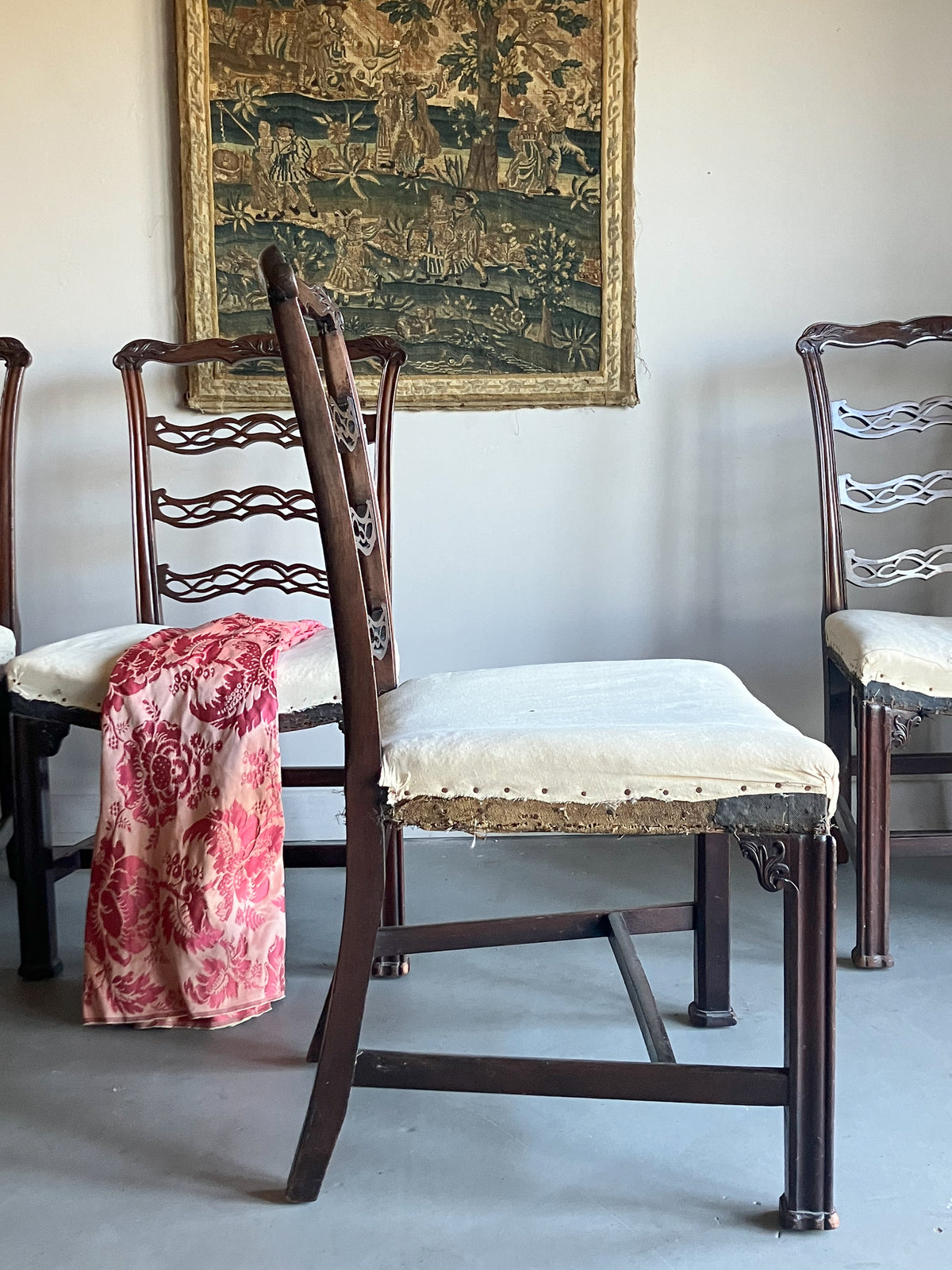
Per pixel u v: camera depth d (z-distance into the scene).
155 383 2.15
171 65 2.07
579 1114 1.36
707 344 2.18
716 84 2.11
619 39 2.06
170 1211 1.18
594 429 2.19
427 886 2.06
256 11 2.04
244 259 2.10
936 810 2.29
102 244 2.12
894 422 2.04
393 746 1.15
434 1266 1.09
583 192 2.10
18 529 2.19
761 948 1.79
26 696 1.65
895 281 2.17
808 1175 1.13
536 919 1.47
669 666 1.42
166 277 2.13
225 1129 1.33
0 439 1.93
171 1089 1.42
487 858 2.21
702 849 1.51
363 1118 1.35
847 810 1.94
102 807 1.56
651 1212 1.17
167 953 1.57
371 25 2.05
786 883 1.11
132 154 2.10
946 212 2.15
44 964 1.75
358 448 1.37
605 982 1.69
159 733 1.55
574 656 2.26
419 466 2.19
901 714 1.68
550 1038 1.51
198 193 2.07
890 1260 1.09
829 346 2.12
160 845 1.56
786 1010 1.12
